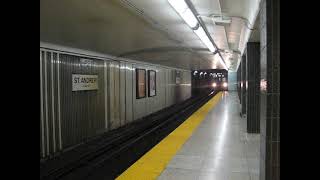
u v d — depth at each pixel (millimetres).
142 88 16234
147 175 5559
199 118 13617
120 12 5496
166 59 16172
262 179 4102
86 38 7777
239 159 6531
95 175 7906
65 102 9000
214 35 9211
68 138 9195
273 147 3764
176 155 6938
